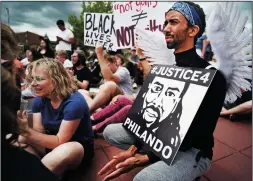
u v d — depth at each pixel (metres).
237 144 1.97
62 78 1.36
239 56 1.14
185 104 1.03
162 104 1.16
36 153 1.31
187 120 0.99
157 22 2.17
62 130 1.34
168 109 1.11
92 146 1.67
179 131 1.00
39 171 0.64
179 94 1.09
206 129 1.09
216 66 1.16
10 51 0.70
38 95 1.35
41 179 0.64
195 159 1.09
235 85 1.18
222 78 1.08
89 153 1.63
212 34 1.18
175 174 1.01
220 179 1.51
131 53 3.29
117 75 2.54
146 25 2.22
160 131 1.10
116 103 2.14
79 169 1.57
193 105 0.99
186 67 1.14
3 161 0.60
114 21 2.36
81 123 1.48
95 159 1.71
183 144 1.10
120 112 2.02
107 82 2.45
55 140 1.31
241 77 1.17
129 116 1.38
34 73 1.31
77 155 1.36
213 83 1.05
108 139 1.55
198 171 1.11
